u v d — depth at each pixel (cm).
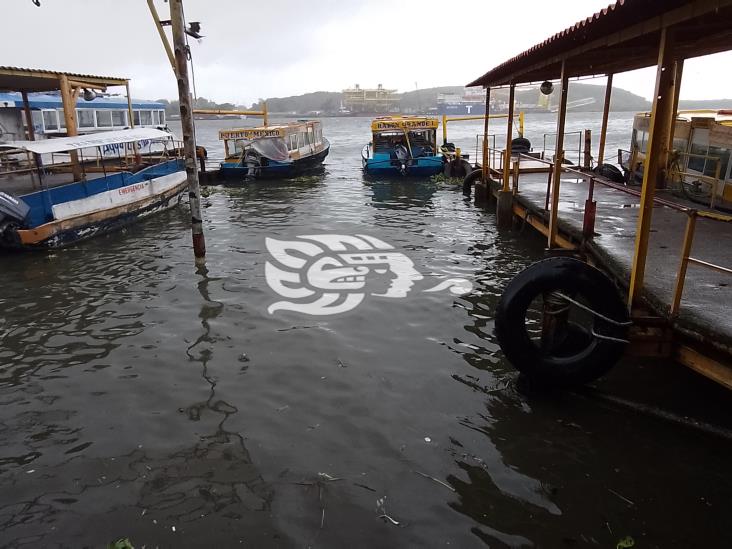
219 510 483
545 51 911
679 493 491
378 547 441
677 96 1261
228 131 2627
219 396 666
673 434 572
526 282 607
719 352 523
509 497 491
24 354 787
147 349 794
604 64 1194
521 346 617
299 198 2084
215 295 1002
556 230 1012
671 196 1250
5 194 1273
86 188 1480
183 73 1164
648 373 683
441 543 443
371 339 808
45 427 612
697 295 611
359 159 3725
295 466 538
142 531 462
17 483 523
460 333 823
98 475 532
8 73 1559
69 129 1764
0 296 1023
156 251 1324
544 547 438
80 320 903
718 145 1096
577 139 4791
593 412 612
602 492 494
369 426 600
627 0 513
